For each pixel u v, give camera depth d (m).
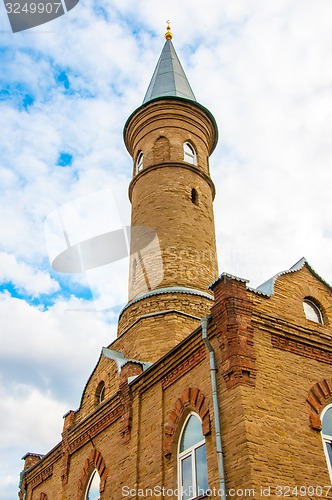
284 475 10.69
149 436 14.20
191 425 13.12
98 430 16.88
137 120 25.69
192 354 13.61
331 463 11.75
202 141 25.20
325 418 12.45
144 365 16.50
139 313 18.97
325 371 13.12
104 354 18.05
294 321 13.55
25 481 21.59
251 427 10.92
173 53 30.41
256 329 12.59
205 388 12.64
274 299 13.57
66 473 17.98
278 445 11.04
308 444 11.54
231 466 10.83
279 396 11.83
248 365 11.80
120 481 14.64
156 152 24.11
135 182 23.73
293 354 12.84
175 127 24.62
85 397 18.78
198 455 12.50
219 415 11.66
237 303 12.56
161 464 13.24
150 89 27.86
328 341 13.63
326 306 14.61
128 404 15.45
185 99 25.30
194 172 23.47
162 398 14.30
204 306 19.06
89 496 16.41
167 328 17.75
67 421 19.05
